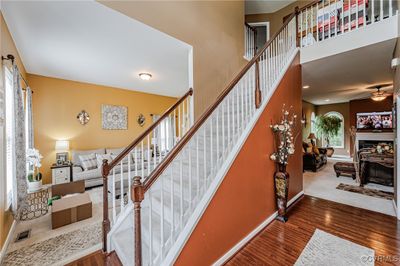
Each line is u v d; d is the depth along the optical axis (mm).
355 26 3227
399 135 2572
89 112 5129
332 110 8734
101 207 3180
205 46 3473
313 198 3455
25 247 2104
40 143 4355
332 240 2133
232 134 2201
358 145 7051
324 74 4156
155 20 2646
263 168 2438
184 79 4930
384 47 2814
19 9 2135
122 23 2469
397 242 2074
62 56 3389
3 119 2145
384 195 3514
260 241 2148
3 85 2199
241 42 4430
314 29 4156
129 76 4621
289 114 3102
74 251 2031
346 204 3152
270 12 5941
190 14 3188
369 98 7176
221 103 1934
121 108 5766
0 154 2045
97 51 3234
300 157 3564
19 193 2469
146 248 1714
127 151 2174
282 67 3066
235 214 1966
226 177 1862
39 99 4355
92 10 2193
